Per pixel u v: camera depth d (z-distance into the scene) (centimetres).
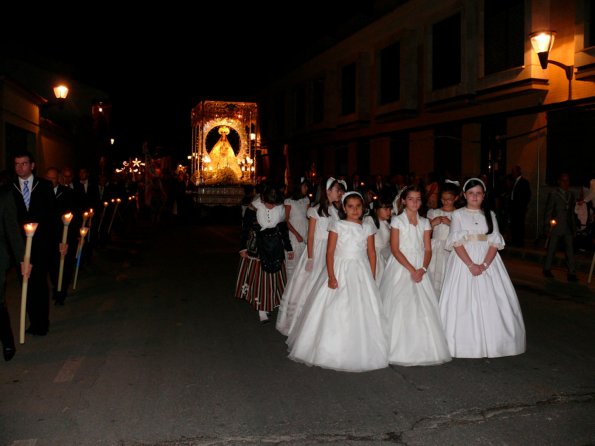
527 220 1748
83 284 1114
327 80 3077
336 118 2980
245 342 718
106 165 3503
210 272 1280
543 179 1694
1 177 921
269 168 4141
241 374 592
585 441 433
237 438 442
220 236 2184
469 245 643
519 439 436
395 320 618
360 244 621
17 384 562
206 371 603
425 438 439
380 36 2584
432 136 2217
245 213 821
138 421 473
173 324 809
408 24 2366
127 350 680
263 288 805
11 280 1120
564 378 570
